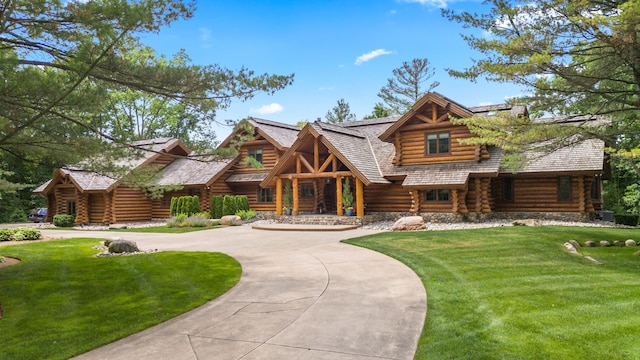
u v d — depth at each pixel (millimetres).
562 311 6340
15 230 18672
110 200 28375
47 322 6637
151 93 9469
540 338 5262
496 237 13891
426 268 9727
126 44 9219
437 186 20016
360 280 8820
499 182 21797
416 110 22031
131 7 7211
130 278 9570
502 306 6648
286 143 28188
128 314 6984
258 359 4965
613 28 9672
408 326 5906
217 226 24016
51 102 7418
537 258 10664
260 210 28891
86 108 7848
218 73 9023
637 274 8906
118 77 8703
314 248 13742
